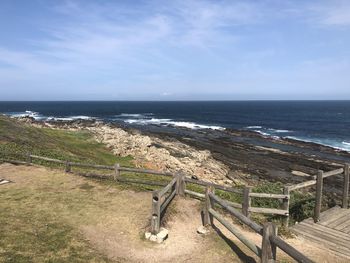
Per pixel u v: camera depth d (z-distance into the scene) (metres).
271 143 47.00
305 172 30.12
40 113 123.88
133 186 13.08
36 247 7.49
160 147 39.81
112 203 11.02
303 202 11.58
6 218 9.19
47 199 11.24
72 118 95.50
